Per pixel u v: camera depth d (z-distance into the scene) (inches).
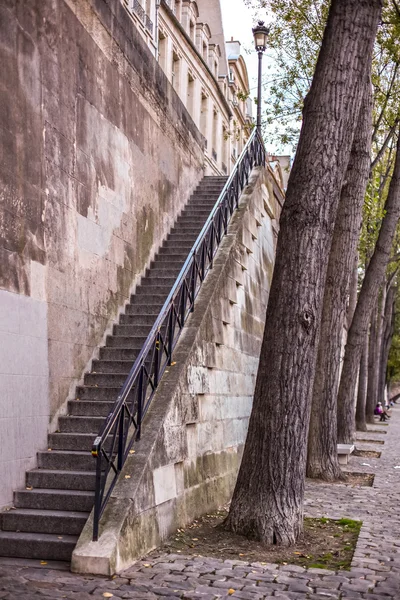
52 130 347.6
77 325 371.6
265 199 637.3
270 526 298.4
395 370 2674.7
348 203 551.8
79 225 379.9
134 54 494.6
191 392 358.3
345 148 310.8
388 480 542.6
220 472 410.6
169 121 600.4
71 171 370.9
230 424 445.4
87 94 399.9
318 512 383.2
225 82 1379.2
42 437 319.0
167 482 310.3
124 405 274.1
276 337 308.2
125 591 222.4
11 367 293.6
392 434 1127.6
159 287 478.3
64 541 259.6
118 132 455.8
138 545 267.6
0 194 291.0
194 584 231.9
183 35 1002.7
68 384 354.9
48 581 230.2
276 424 304.8
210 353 400.5
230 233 494.6
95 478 274.1
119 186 454.3
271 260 673.0
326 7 718.5
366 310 744.3
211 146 1205.7
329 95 307.6
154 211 543.2
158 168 560.7
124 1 738.8
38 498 285.9
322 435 545.6
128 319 443.5
